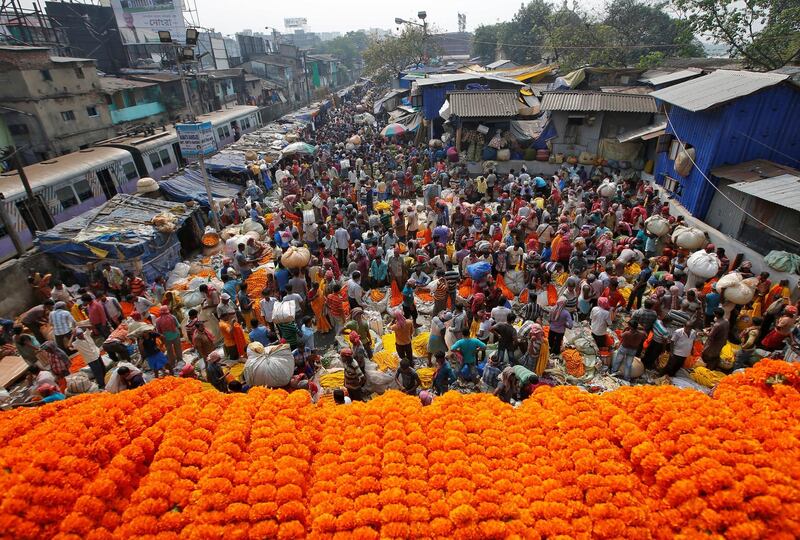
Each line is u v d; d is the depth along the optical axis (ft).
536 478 16.10
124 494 15.20
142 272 41.19
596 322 29.12
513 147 75.72
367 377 26.68
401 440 17.38
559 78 95.04
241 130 106.93
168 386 19.65
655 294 30.89
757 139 43.55
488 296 33.19
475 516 14.60
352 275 34.06
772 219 37.29
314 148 86.58
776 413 17.07
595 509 14.85
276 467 16.11
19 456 14.61
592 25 122.21
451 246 46.16
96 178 55.72
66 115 70.28
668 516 14.38
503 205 53.88
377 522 14.74
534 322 29.32
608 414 18.15
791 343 26.45
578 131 72.08
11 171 50.52
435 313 33.65
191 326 28.68
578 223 47.57
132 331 27.63
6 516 12.78
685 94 49.29
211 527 14.08
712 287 32.58
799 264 33.30
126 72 108.37
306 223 47.55
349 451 17.21
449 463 16.56
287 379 25.39
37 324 32.65
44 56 66.44
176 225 45.47
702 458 15.14
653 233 42.47
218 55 157.89
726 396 18.43
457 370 27.50
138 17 129.59
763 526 13.24
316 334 34.78
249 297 36.14
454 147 77.05
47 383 23.89
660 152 57.16
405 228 49.70
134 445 16.31
